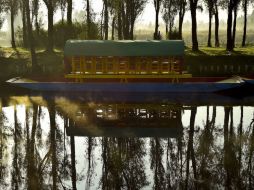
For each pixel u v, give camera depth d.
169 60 36.97
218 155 20.02
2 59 45.78
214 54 47.16
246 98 34.47
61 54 48.81
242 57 45.12
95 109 30.45
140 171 17.98
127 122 26.84
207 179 16.98
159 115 28.58
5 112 29.72
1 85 38.91
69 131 24.92
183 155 20.08
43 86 36.09
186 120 27.25
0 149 21.33
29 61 45.69
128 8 55.69
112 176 17.56
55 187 16.38
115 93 35.69
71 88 35.91
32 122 26.95
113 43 37.53
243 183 16.52
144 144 22.02
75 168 18.56
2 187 16.31
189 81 37.84
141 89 35.34
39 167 18.58
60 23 59.84
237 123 26.39
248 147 21.23
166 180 16.95
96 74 37.16
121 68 37.53
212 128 25.19
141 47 37.00
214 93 35.28
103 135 23.95
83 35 56.16
